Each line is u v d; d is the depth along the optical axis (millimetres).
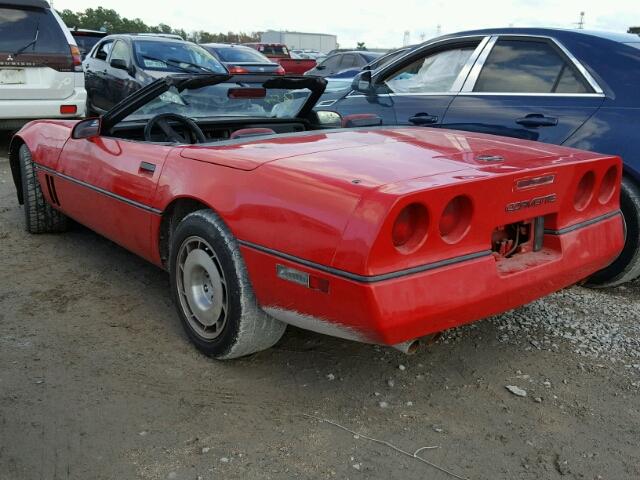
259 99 3789
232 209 2541
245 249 2490
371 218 2055
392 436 2379
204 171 2764
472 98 4410
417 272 2150
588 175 2777
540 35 4188
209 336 2875
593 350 3098
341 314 2174
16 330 3193
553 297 3779
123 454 2236
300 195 2299
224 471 2160
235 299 2623
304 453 2268
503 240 2547
